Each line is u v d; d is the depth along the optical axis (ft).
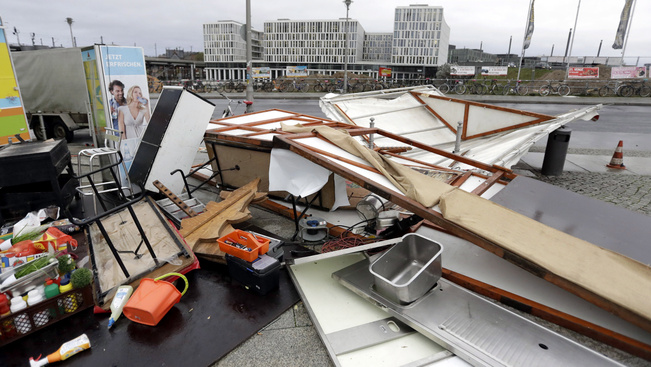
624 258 8.23
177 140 16.08
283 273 11.23
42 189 14.37
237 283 10.71
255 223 14.98
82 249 11.39
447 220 9.25
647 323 7.02
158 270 10.12
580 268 7.93
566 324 8.48
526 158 28.53
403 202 10.00
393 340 8.29
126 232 12.23
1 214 13.20
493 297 9.47
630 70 75.25
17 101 18.86
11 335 8.25
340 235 13.07
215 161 18.39
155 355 8.00
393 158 17.42
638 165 26.18
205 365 7.76
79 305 9.17
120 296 9.00
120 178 18.25
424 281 8.89
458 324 8.14
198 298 10.01
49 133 31.86
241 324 9.02
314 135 13.85
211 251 11.50
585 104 65.87
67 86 27.94
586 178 23.00
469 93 83.30
